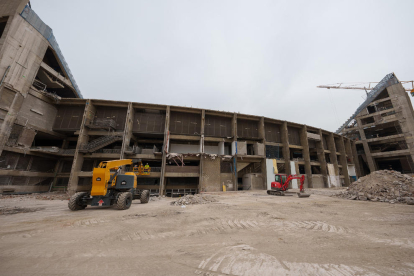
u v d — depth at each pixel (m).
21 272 3.25
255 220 7.86
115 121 29.14
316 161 40.03
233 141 32.00
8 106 21.80
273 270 3.29
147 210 10.76
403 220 7.89
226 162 31.80
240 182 35.84
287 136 35.56
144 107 29.64
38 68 25.30
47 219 8.26
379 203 13.52
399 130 47.47
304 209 10.79
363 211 10.17
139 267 3.47
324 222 7.48
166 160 29.70
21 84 23.08
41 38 25.59
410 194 14.03
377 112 49.12
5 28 22.00
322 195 20.33
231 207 11.54
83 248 4.59
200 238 5.45
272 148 34.81
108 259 3.88
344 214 9.29
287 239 5.27
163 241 5.18
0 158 21.59
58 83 29.75
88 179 27.30
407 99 47.78
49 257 3.98
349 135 56.09
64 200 18.50
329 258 3.87
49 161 27.66
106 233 5.97
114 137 27.12
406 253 4.16
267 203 13.55
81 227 6.79
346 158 44.91
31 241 5.14
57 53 28.53
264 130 36.00
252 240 5.18
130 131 28.48
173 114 31.09
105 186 11.05
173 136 29.53
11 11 22.62
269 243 4.91
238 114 33.22
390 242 4.98
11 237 5.54
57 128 27.56
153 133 29.55
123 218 8.34
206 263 3.65
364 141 50.38
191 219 8.07
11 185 22.58
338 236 5.56
